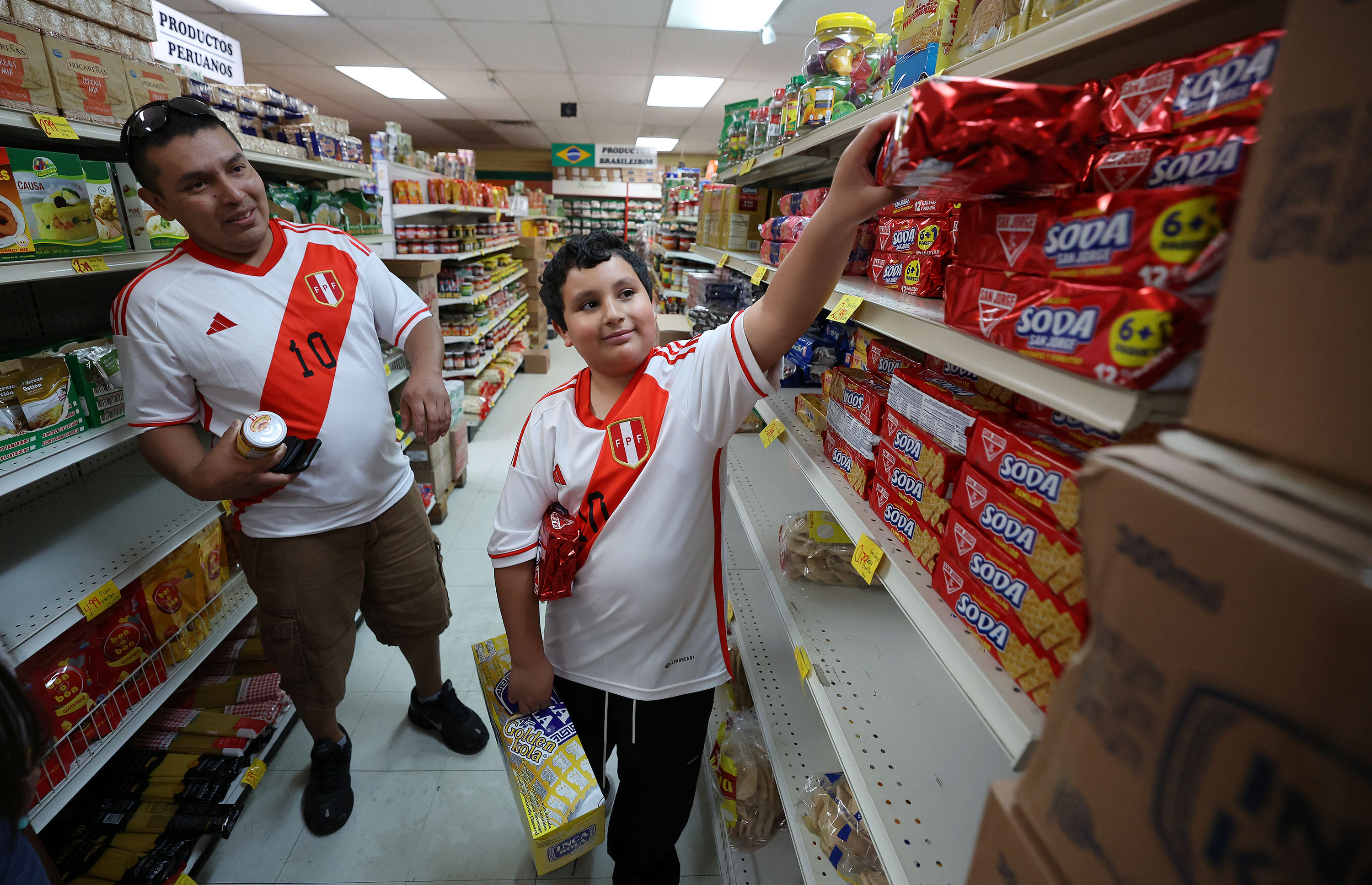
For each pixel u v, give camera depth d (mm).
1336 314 293
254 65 6578
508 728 1263
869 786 972
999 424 741
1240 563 299
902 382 981
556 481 1134
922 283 992
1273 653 283
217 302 1352
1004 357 639
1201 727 315
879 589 1493
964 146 572
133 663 1520
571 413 1134
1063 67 728
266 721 1839
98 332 1991
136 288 1311
